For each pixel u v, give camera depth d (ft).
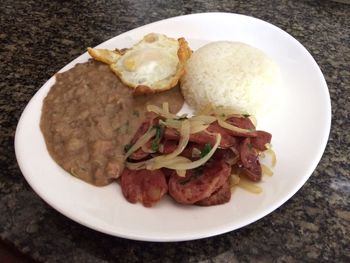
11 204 0.65
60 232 0.61
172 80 0.88
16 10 1.19
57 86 0.84
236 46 0.94
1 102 0.87
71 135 0.73
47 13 1.18
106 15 1.16
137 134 0.72
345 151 0.76
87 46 1.04
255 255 0.58
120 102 0.81
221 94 0.86
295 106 0.83
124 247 0.59
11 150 0.75
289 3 1.20
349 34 1.07
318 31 1.09
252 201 0.62
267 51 0.98
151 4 1.20
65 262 0.57
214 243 0.60
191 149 0.67
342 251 0.59
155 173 0.66
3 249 0.64
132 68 0.89
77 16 1.16
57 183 0.65
